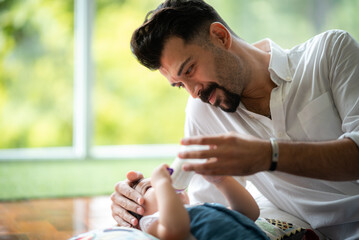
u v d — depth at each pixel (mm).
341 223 1584
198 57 1489
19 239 2051
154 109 7016
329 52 1562
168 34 1478
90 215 2514
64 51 6746
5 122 6645
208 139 1190
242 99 1653
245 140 1203
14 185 3238
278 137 1599
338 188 1585
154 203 1499
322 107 1553
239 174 1224
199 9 1517
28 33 6609
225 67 1518
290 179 1660
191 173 1406
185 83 1521
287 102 1579
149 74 6996
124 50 7051
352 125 1445
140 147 4805
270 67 1581
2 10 6477
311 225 1654
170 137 7012
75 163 4258
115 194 1619
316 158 1249
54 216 2477
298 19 5238
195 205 1463
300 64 1599
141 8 7059
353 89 1492
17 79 6617
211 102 1574
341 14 5312
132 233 1324
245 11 5121
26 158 4320
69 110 6836
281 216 1712
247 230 1332
